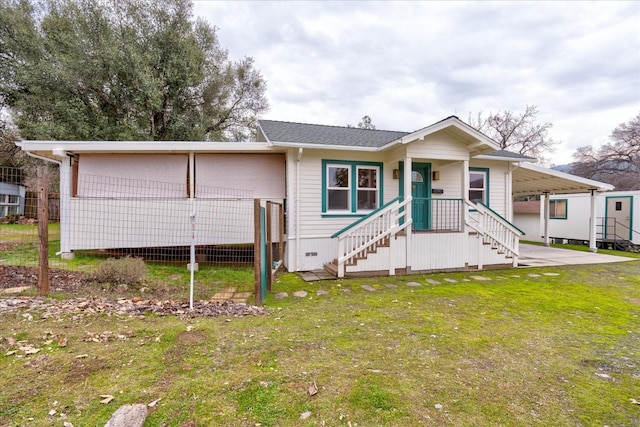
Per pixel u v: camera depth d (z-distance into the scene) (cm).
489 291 579
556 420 209
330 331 366
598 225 1364
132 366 266
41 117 1377
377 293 561
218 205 777
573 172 2939
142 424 192
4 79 1355
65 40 1325
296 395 232
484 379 262
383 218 732
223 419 203
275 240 784
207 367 270
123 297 454
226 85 1842
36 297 415
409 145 741
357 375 263
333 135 887
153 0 1495
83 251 764
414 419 207
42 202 423
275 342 328
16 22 1351
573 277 715
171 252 789
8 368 252
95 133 1325
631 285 638
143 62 1395
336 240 809
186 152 767
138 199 744
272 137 750
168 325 359
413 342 338
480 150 793
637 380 265
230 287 570
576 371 279
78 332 323
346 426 199
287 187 779
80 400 216
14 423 192
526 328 387
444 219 927
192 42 1561
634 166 2519
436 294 554
